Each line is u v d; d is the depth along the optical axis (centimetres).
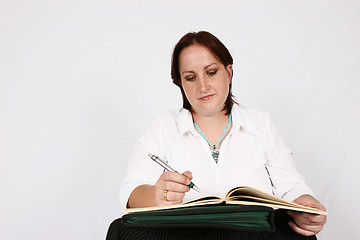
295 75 215
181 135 140
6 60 217
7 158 214
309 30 216
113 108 218
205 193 134
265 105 215
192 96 130
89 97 217
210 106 129
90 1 220
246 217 92
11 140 215
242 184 135
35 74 217
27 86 217
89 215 209
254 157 139
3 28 217
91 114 217
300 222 105
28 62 217
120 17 221
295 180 137
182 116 141
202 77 126
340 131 208
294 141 209
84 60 218
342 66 214
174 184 100
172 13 221
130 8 221
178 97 218
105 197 210
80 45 219
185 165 138
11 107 216
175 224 92
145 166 138
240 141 140
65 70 218
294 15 216
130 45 219
